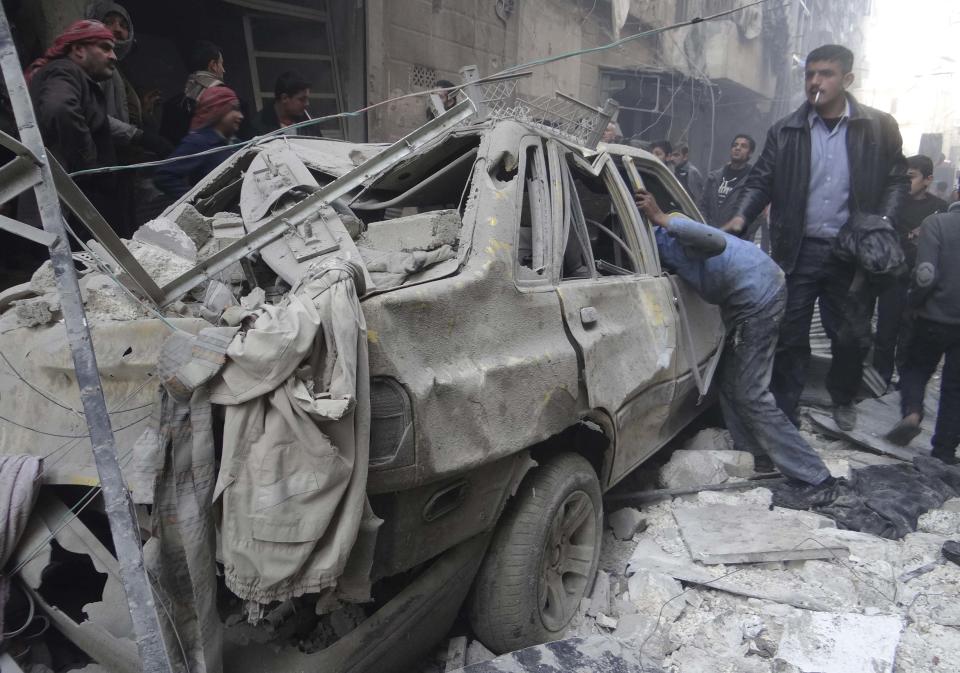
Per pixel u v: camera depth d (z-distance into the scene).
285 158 2.87
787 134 4.45
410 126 8.26
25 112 1.46
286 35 7.57
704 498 3.73
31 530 1.89
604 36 12.11
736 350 3.88
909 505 3.60
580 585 2.76
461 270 2.31
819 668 2.39
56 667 1.87
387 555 1.95
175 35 7.70
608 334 2.93
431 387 1.97
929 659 2.48
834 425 4.71
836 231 4.41
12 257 3.89
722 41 14.91
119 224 4.19
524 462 2.41
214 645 1.66
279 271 2.32
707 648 2.59
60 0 4.85
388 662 2.07
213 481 1.65
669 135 14.30
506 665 1.94
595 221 3.99
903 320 4.56
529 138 2.86
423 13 8.22
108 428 1.44
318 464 1.61
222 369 1.62
